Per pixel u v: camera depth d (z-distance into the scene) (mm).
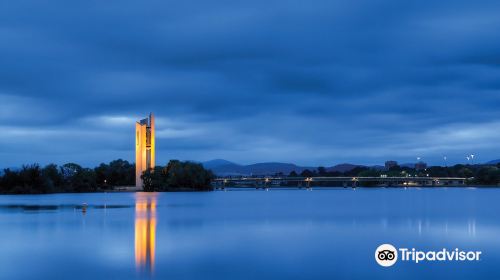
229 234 106375
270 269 68312
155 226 123250
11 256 77188
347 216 158750
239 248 86250
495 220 140875
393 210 191375
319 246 88375
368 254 79812
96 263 71750
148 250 83688
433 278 63875
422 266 70562
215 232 110125
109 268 68438
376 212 178250
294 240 96938
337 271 67375
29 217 147625
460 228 118688
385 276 64750
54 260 74062
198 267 69500
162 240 96625
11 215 155250
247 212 179125
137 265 70562
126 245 89000
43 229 114500
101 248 85375
